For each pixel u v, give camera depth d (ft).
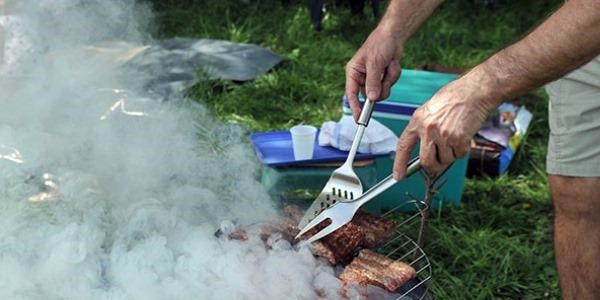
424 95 10.44
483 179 12.18
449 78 11.18
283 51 17.83
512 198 11.64
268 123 13.67
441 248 10.01
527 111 14.05
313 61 17.08
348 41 18.89
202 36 18.40
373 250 6.59
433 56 17.88
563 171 7.32
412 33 6.92
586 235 7.37
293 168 9.23
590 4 4.84
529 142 13.58
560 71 5.16
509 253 10.01
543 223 10.99
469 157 12.12
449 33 19.58
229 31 18.49
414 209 10.56
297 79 15.34
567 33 4.96
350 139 9.33
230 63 15.99
